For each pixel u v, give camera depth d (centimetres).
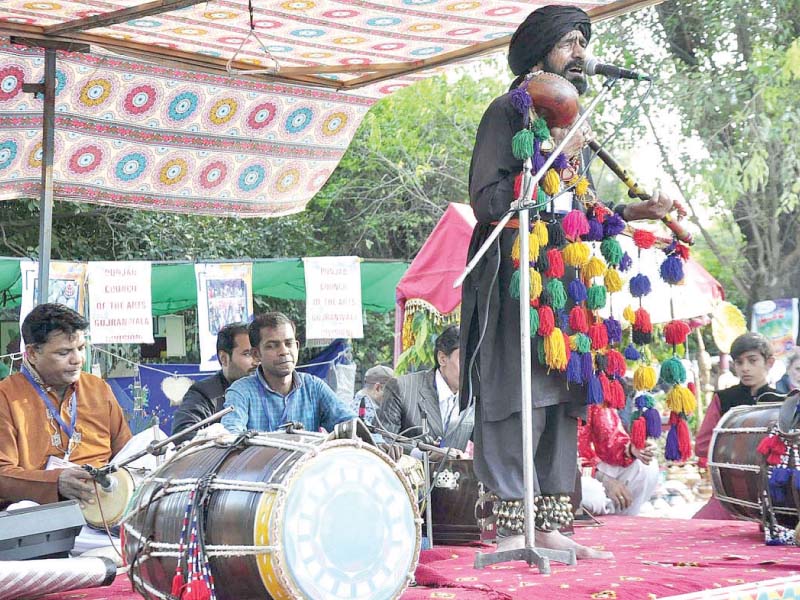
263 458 278
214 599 271
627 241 745
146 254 1338
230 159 638
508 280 371
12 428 436
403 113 1570
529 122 355
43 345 445
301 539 262
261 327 444
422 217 1543
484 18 504
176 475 296
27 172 602
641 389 391
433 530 456
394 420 511
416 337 738
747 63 1371
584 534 475
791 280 1402
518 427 372
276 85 605
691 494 764
